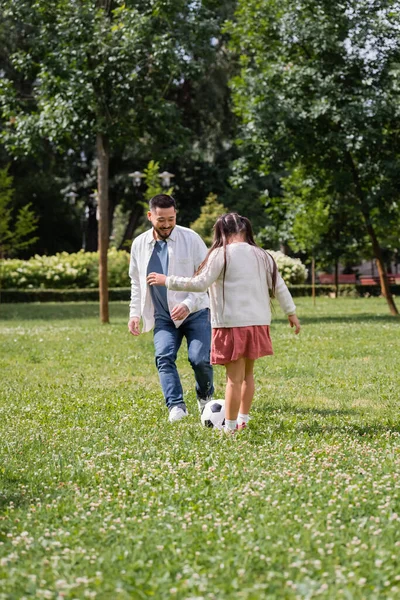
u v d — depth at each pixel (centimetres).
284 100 2742
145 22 2392
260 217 5872
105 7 2648
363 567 404
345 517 487
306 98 2755
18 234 4453
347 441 733
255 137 2766
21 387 1196
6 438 788
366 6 2703
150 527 484
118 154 5678
